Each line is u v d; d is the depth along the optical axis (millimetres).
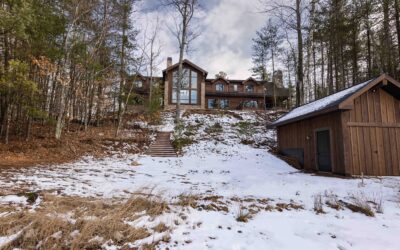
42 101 13180
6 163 8578
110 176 7770
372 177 8188
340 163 8859
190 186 6953
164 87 29031
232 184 7578
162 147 15672
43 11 10969
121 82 19672
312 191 6219
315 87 27828
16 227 3102
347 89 10352
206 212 4285
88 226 3137
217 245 3018
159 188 6168
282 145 13531
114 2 16438
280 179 8234
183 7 21219
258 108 31500
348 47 20781
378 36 18484
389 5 15516
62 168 8734
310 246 3051
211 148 15922
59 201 4059
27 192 4613
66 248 2828
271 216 4242
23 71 10328
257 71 28531
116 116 22328
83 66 15156
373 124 9031
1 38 10016
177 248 2924
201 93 29641
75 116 20312
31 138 12891
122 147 14898
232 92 32156
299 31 17828
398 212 4531
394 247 3045
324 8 19672
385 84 8656
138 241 3059
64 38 13289
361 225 3838
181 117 22812
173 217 3867
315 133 10453
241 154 14586
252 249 2938
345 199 5336
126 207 4000
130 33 19672
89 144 14133
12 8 8688
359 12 17844
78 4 13055
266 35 27078
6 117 12078
